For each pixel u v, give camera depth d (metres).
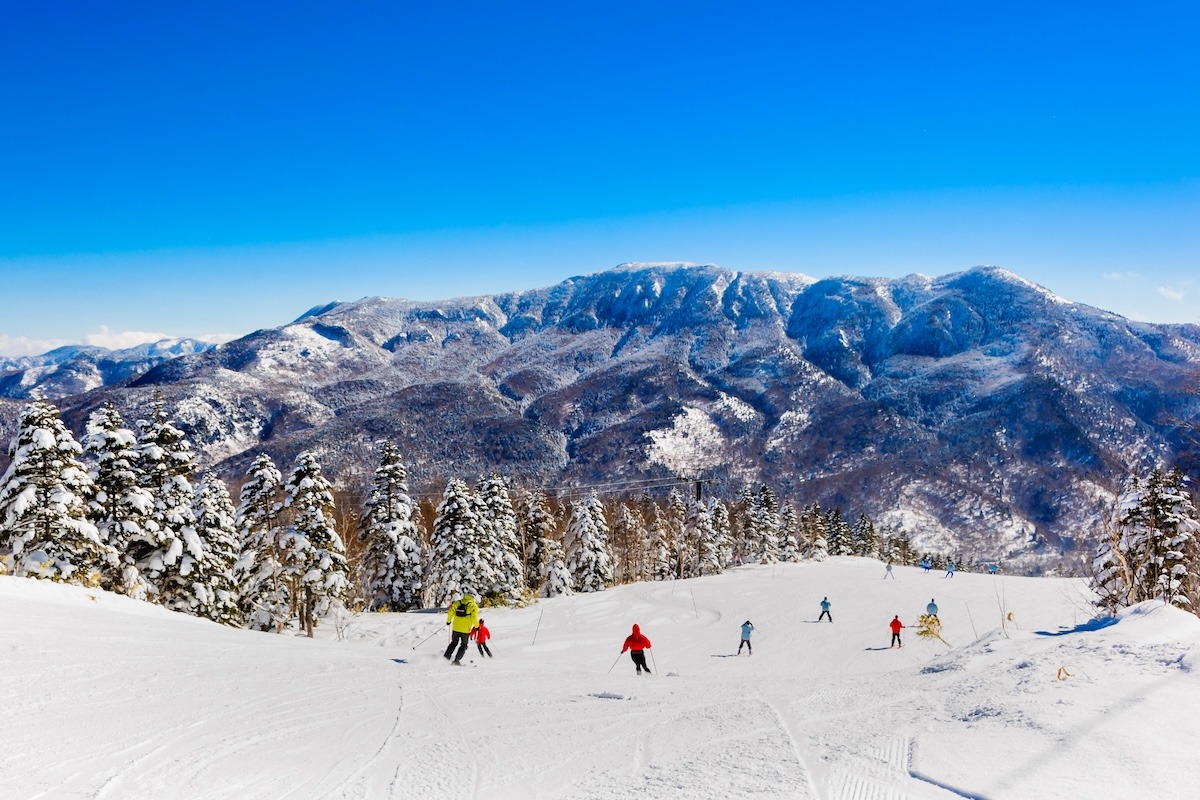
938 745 6.42
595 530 59.91
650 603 46.56
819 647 33.03
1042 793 5.11
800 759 6.43
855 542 117.88
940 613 41.53
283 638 18.50
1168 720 6.42
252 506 35.22
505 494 53.41
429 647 28.75
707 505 86.69
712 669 27.84
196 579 29.38
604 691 11.32
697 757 6.84
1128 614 11.22
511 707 9.86
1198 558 22.17
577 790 6.09
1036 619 36.94
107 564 26.56
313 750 7.40
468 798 5.98
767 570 68.44
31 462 24.88
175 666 11.36
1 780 6.06
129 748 7.08
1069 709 6.85
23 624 13.21
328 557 33.47
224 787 6.18
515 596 46.97
